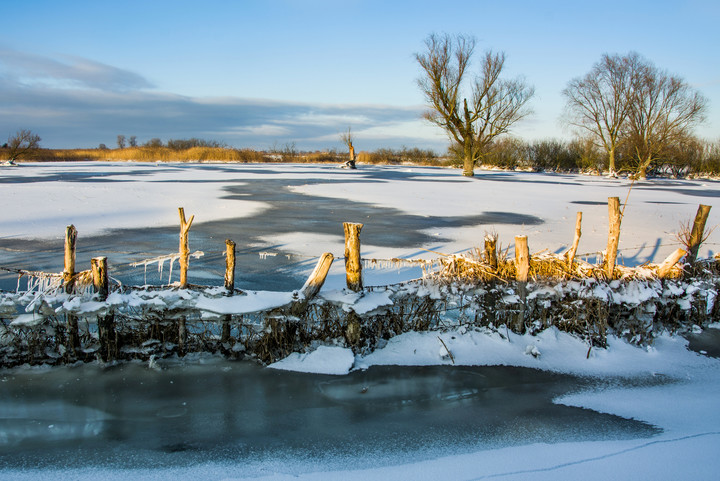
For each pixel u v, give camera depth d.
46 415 4.63
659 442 4.24
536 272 6.68
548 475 3.76
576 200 25.31
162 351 5.75
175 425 4.53
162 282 8.86
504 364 5.94
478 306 6.52
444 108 48.25
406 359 5.94
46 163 64.94
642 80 52.12
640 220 18.06
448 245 13.05
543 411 4.96
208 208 19.39
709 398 5.30
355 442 4.34
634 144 53.53
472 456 4.12
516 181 41.81
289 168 57.38
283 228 15.12
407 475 3.82
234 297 5.73
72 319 5.49
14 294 5.44
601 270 6.82
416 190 29.77
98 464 3.95
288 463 4.00
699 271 7.48
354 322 5.96
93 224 15.10
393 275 9.68
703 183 47.19
